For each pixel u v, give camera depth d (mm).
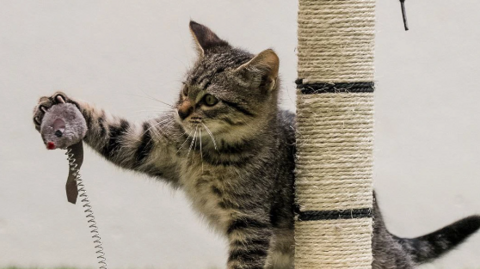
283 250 1304
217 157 1252
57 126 1136
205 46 1312
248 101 1250
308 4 1217
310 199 1229
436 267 1721
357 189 1229
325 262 1229
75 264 1731
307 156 1229
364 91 1221
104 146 1266
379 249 1331
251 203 1249
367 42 1218
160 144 1274
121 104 1719
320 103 1219
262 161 1254
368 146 1230
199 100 1248
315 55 1217
